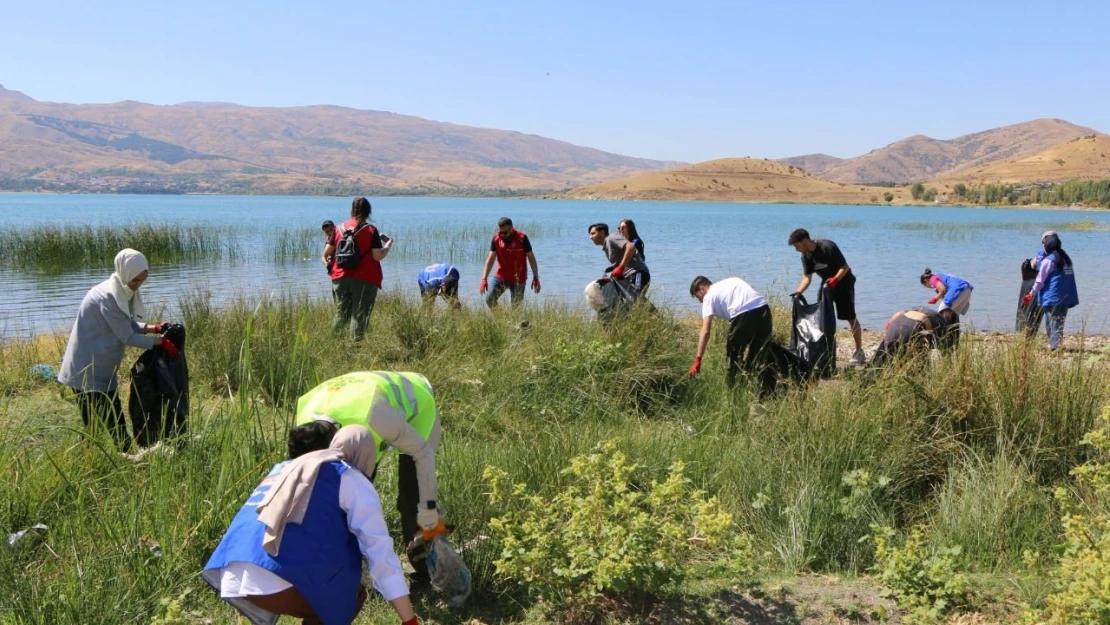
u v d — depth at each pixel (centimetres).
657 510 465
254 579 313
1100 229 5856
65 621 396
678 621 425
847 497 525
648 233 5234
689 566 479
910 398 614
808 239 902
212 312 1055
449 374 830
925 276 1005
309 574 314
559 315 1061
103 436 546
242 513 331
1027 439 580
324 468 331
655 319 934
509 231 1211
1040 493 533
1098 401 602
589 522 442
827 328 877
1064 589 427
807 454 567
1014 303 1797
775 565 497
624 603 442
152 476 499
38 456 554
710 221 7781
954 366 627
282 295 1171
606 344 870
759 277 2341
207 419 627
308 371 800
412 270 2566
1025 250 3525
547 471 563
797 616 431
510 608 444
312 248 3359
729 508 554
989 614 427
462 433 718
